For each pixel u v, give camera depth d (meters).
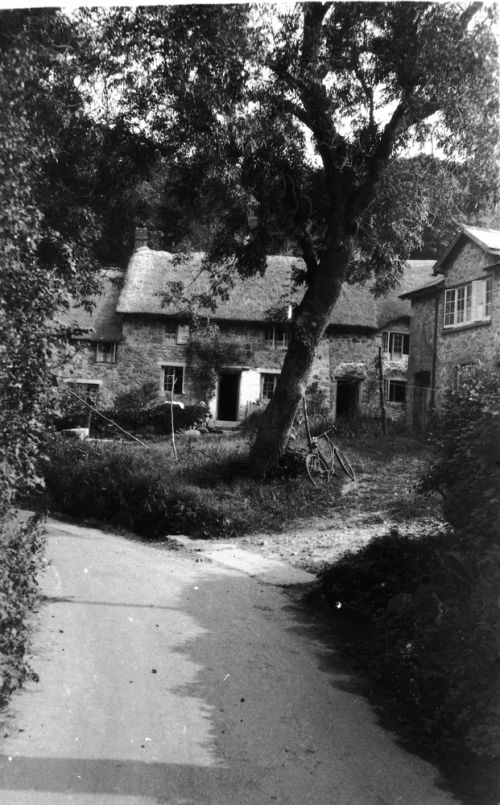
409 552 7.95
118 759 4.23
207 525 13.15
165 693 5.30
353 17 13.69
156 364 31.11
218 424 30.83
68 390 5.38
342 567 8.17
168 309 31.06
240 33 12.41
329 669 6.13
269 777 4.19
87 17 11.91
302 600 8.28
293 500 14.94
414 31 13.28
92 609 7.38
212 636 6.77
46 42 11.13
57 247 5.72
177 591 8.47
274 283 32.44
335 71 15.23
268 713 5.12
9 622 4.88
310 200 16.66
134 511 14.37
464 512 6.22
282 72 13.56
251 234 17.23
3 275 4.65
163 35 12.47
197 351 31.02
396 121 15.12
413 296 26.62
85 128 14.27
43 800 3.70
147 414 29.12
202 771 4.19
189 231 17.84
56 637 6.35
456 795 4.14
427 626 5.71
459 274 23.86
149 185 17.69
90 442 19.72
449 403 6.84
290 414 16.52
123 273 32.72
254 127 13.27
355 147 15.91
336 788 4.13
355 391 32.03
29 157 5.75
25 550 5.45
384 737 4.89
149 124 15.02
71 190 15.03
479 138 14.66
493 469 5.64
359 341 31.98
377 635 6.75
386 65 14.22
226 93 12.83
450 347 24.27
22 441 4.92
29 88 9.52
